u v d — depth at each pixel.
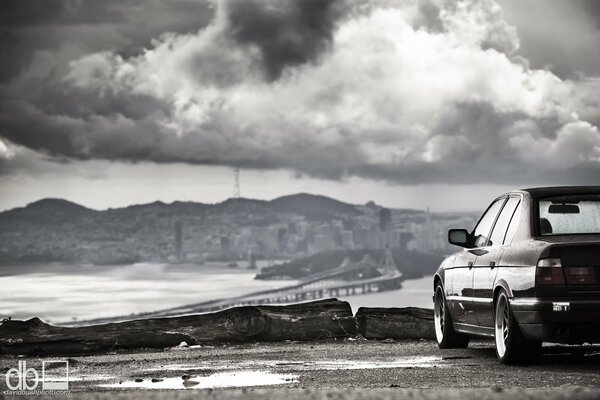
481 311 10.69
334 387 8.02
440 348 12.49
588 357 10.41
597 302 9.04
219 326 13.84
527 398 5.86
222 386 8.46
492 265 10.35
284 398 6.02
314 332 14.09
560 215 9.95
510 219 10.52
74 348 13.02
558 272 9.15
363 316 14.26
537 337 9.23
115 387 8.62
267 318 13.93
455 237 11.70
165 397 6.15
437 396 6.02
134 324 13.55
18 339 12.95
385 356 11.38
